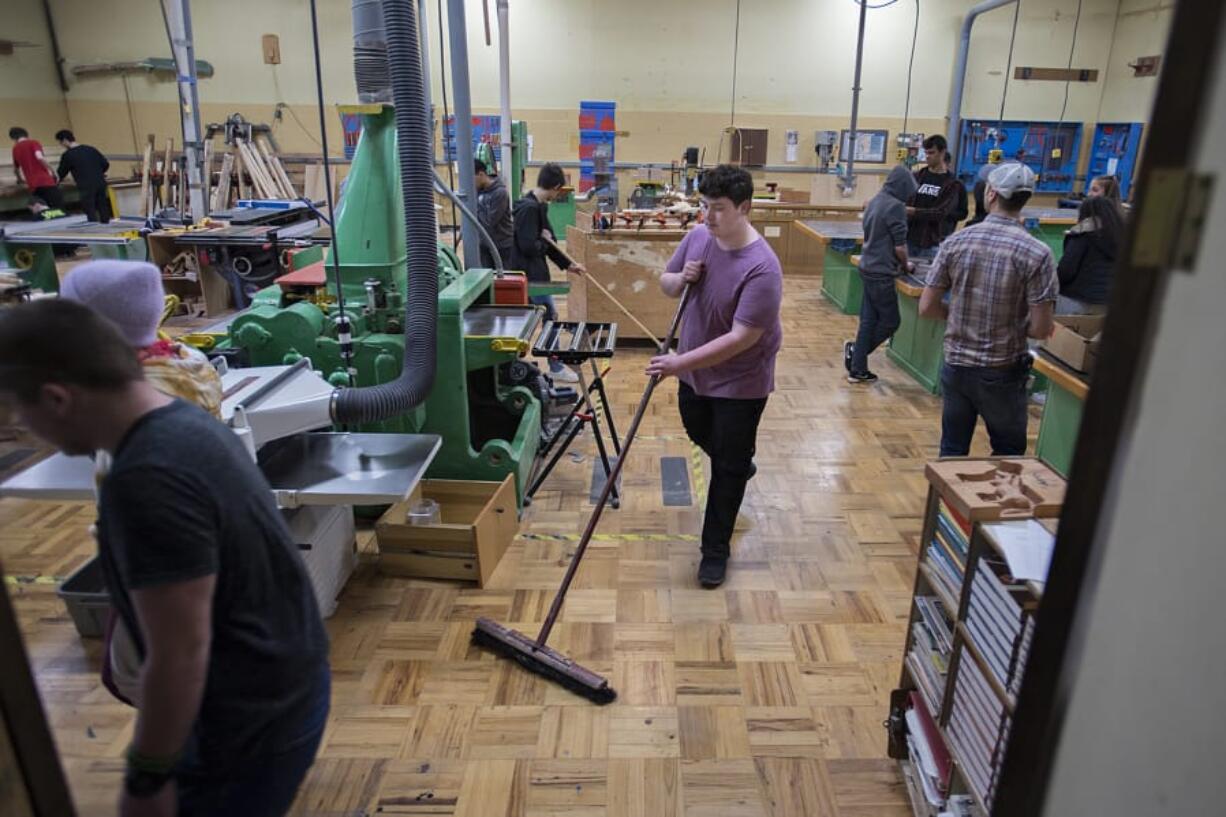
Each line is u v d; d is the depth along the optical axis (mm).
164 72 9125
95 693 2084
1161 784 797
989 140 9148
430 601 2496
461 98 3738
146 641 944
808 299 6820
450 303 2732
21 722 775
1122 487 732
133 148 9383
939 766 1639
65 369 902
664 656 2254
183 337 2723
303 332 2645
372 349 2654
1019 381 2619
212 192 7992
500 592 2547
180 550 913
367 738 1949
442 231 6605
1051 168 9352
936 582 1647
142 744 959
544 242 4629
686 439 3820
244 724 1056
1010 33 9008
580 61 9156
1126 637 772
